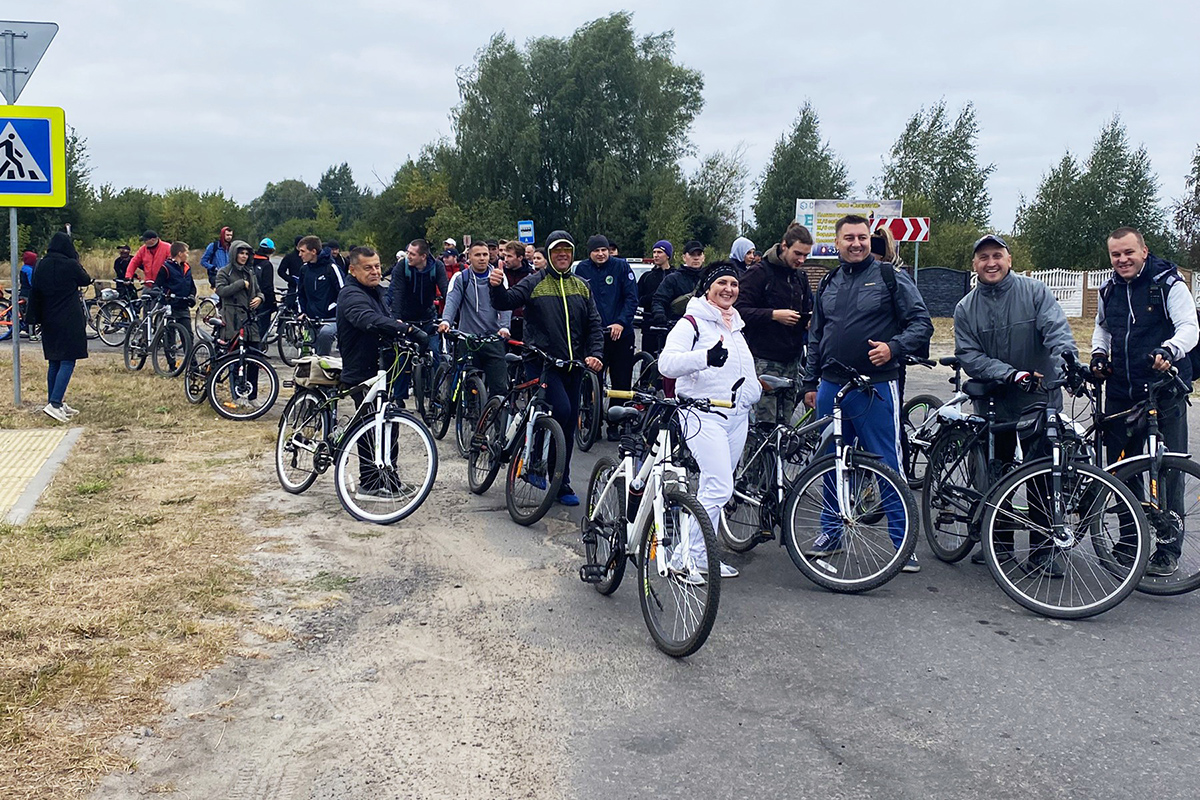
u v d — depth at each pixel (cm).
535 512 666
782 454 604
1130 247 576
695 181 5322
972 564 612
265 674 436
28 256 1884
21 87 985
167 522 655
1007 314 591
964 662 457
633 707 409
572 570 585
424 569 582
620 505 516
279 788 345
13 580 527
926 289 2591
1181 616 520
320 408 731
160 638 464
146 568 559
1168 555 547
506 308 715
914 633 493
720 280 550
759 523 616
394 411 692
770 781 352
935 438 629
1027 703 414
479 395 870
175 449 888
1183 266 3581
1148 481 551
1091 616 514
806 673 444
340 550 612
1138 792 345
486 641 477
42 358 1548
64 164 997
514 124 4866
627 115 4984
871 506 555
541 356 696
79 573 544
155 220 6962
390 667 446
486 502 740
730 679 437
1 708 387
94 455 848
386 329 689
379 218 6444
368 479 692
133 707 398
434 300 1049
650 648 471
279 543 620
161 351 1340
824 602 539
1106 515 524
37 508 675
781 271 765
